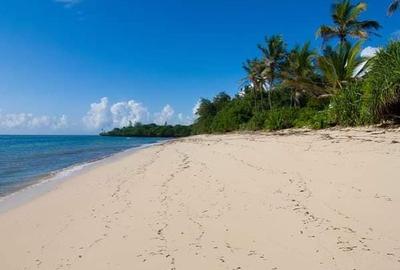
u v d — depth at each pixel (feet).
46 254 21.13
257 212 24.07
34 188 46.83
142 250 19.81
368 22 114.32
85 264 18.89
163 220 24.77
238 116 183.21
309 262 16.34
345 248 17.21
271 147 56.24
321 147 46.93
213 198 29.04
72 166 73.87
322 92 120.16
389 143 41.91
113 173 52.95
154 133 525.34
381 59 62.34
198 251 18.88
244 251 18.30
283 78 151.02
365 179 27.81
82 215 28.96
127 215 27.17
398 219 19.62
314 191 26.99
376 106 60.90
